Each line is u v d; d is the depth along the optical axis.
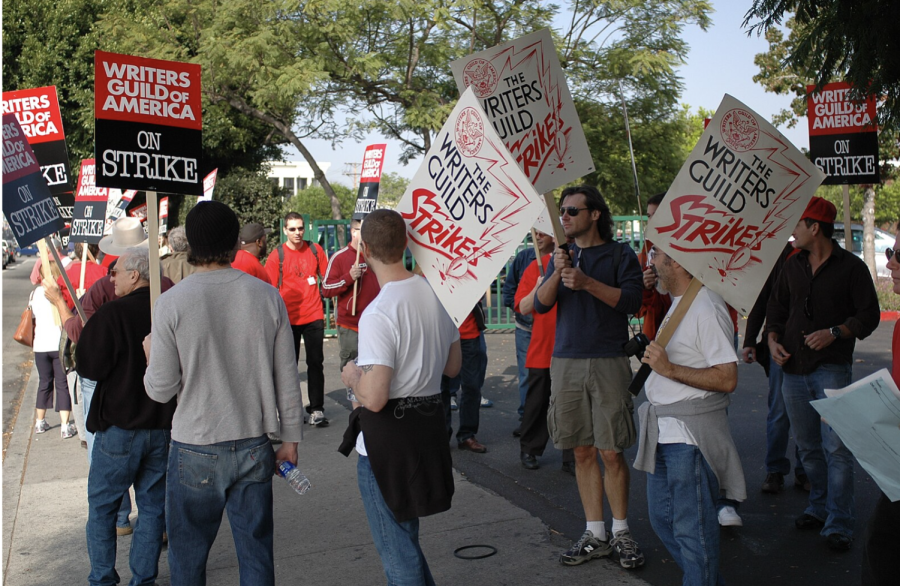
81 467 6.63
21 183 4.46
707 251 3.42
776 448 5.51
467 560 4.50
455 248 3.29
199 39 19.05
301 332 7.78
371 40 18.47
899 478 2.81
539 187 4.27
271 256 7.75
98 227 7.30
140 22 19.94
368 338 3.05
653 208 5.51
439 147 3.32
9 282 30.62
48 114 5.34
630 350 3.63
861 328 4.54
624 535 4.38
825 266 4.66
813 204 4.63
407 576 3.11
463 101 3.27
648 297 4.88
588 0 18.03
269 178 21.64
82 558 4.70
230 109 22.22
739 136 3.42
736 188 3.42
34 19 23.34
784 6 5.82
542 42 4.25
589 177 19.20
